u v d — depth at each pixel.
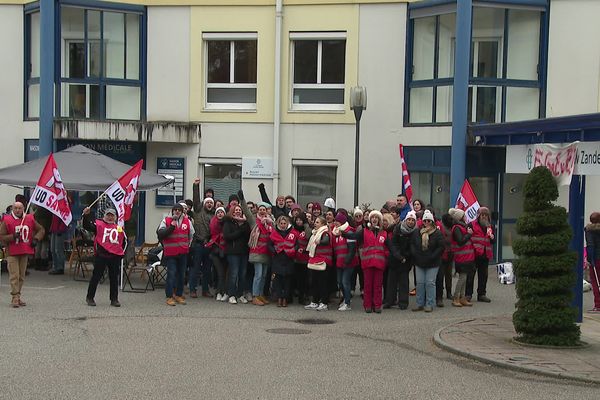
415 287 15.77
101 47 21.75
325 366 9.84
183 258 14.63
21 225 13.60
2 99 22.14
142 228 22.00
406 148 20.83
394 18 20.88
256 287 14.79
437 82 20.33
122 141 21.75
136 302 14.63
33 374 9.02
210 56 22.03
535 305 11.03
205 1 21.73
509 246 20.75
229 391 8.46
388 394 8.52
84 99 21.80
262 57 21.59
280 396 8.30
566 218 11.17
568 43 20.27
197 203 16.73
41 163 17.23
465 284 15.03
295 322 13.16
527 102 20.53
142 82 22.06
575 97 20.25
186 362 9.83
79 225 21.56
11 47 22.12
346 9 21.12
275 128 21.38
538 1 20.33
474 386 8.99
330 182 21.53
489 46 20.36
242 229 14.77
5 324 12.15
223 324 12.70
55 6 21.20
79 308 13.80
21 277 13.81
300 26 21.42
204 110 21.83
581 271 13.07
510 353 10.59
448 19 20.25
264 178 21.59
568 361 10.20
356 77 21.11
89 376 8.98
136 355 10.17
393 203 16.36
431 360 10.38
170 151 21.95
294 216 14.74
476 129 15.16
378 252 14.20
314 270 14.41
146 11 22.03
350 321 13.34
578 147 11.82
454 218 15.05
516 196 20.72
